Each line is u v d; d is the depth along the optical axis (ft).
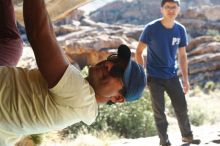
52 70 6.88
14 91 7.00
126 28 94.02
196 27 113.29
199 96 68.03
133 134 36.19
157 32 19.94
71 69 7.04
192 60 86.22
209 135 25.93
